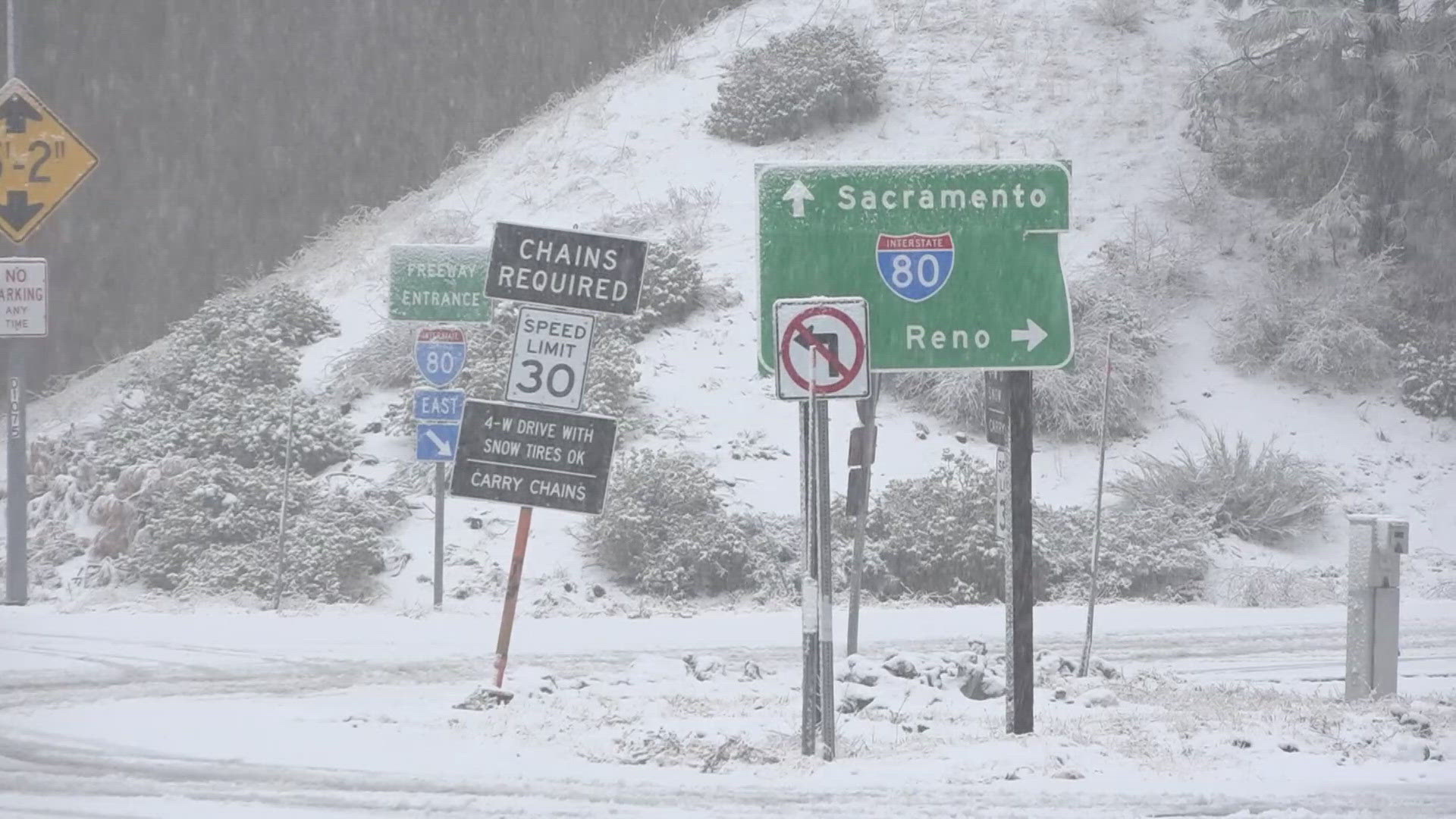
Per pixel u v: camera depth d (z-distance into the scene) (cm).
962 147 5984
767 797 1580
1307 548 4294
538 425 2191
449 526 3819
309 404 4306
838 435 4525
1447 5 5450
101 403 5306
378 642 2783
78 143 3331
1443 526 4422
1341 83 5431
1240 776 1700
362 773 1677
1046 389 4719
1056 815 1514
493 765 1717
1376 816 1528
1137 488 4362
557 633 2986
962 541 3728
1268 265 5456
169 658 2539
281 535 3347
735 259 5381
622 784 1634
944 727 2033
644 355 4794
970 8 7300
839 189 2064
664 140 6309
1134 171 5909
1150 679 2567
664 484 3744
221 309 5053
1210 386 4978
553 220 5788
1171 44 6850
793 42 6419
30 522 4138
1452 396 4928
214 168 6912
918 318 2052
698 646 2859
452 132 7381
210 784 1620
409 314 3288
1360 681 2336
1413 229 5347
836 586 3612
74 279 6512
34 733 1883
